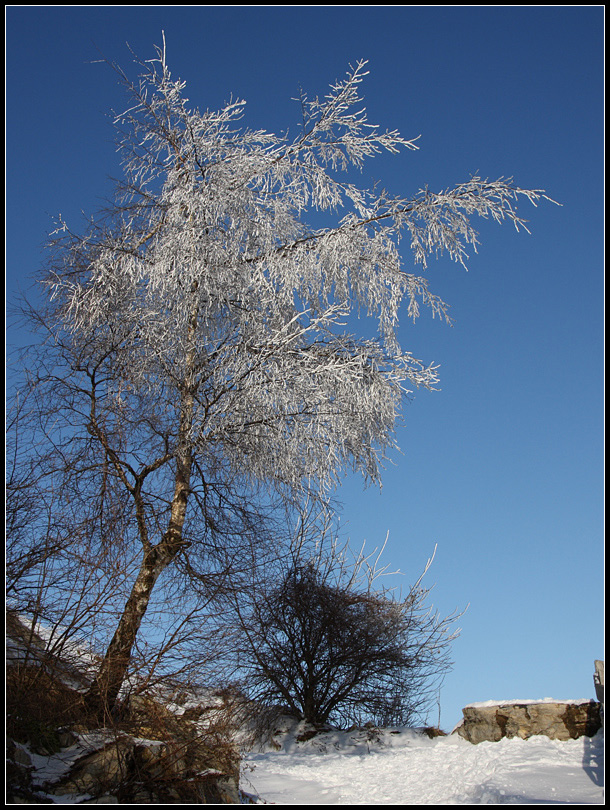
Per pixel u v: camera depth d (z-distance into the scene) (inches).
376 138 373.1
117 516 303.0
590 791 255.1
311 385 346.3
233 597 327.0
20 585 237.8
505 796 256.8
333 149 377.7
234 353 346.3
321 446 355.3
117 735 229.0
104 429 317.4
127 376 340.8
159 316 350.3
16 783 194.4
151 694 254.8
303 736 409.7
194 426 328.5
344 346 387.5
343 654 445.4
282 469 361.4
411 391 388.5
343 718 447.8
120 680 248.7
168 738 242.5
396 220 382.6
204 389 351.3
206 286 339.9
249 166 357.7
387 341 397.4
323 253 364.5
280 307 391.2
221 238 362.0
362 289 398.9
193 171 353.4
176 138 369.4
